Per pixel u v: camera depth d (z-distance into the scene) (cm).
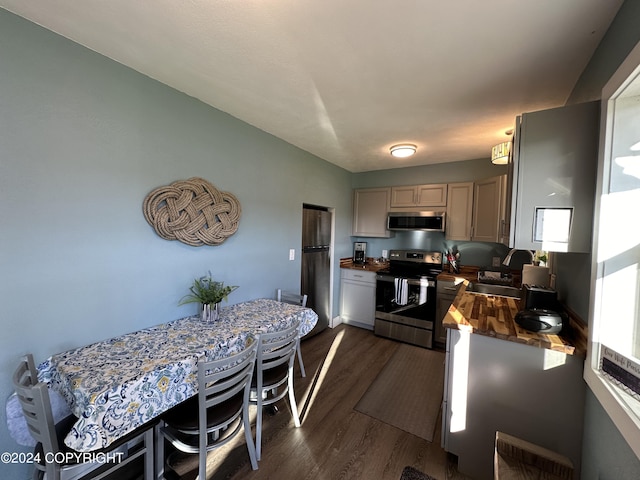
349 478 152
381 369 276
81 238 145
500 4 106
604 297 113
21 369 115
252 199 249
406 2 107
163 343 153
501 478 110
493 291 260
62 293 139
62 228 138
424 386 246
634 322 108
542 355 139
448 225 350
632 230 108
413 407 216
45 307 133
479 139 266
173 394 130
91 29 130
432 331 327
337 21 118
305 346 329
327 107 205
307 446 174
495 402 150
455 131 246
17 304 125
